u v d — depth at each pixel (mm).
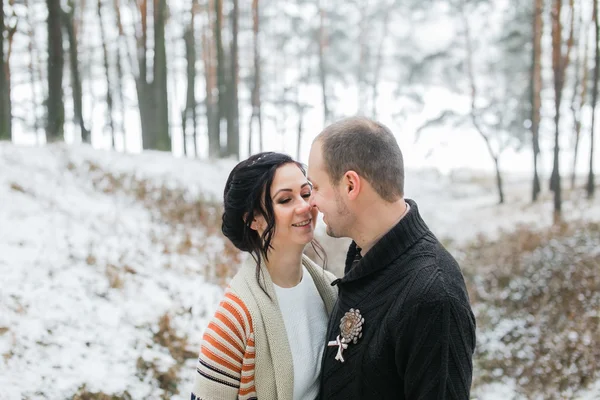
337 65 32094
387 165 1488
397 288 1439
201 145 30047
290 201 1768
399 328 1374
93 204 7848
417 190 22703
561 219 12539
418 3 27984
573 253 8844
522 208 17641
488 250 10594
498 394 5098
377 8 30062
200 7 22578
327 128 1579
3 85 13953
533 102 18797
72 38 17828
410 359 1354
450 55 23484
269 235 1746
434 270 1396
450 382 1319
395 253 1484
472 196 21922
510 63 21422
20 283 4574
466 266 9430
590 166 17031
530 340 6188
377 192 1499
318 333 1851
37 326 4020
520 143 22547
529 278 8195
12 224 5875
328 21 30547
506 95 22141
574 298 7094
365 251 1593
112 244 6191
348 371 1511
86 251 5699
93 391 3561
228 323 1660
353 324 1503
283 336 1689
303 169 1826
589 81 20047
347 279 1572
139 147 29953
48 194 7516
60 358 3766
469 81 23312
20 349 3699
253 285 1718
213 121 24016
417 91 29344
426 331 1335
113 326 4363
